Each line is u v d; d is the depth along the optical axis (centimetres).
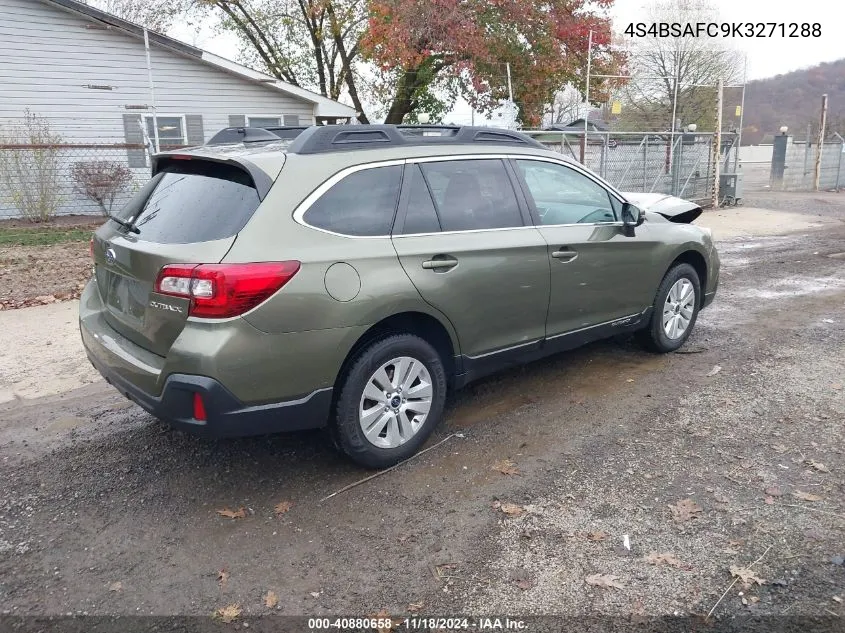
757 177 3172
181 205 360
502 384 520
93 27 1579
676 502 352
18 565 313
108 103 1634
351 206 368
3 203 1509
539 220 457
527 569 303
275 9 2377
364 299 357
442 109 2045
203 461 409
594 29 1858
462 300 405
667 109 3134
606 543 320
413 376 395
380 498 363
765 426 438
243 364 323
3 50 1509
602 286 496
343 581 299
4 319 717
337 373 356
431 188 405
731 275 926
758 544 316
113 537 334
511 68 1827
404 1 1683
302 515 349
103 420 470
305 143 365
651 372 540
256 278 322
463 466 396
